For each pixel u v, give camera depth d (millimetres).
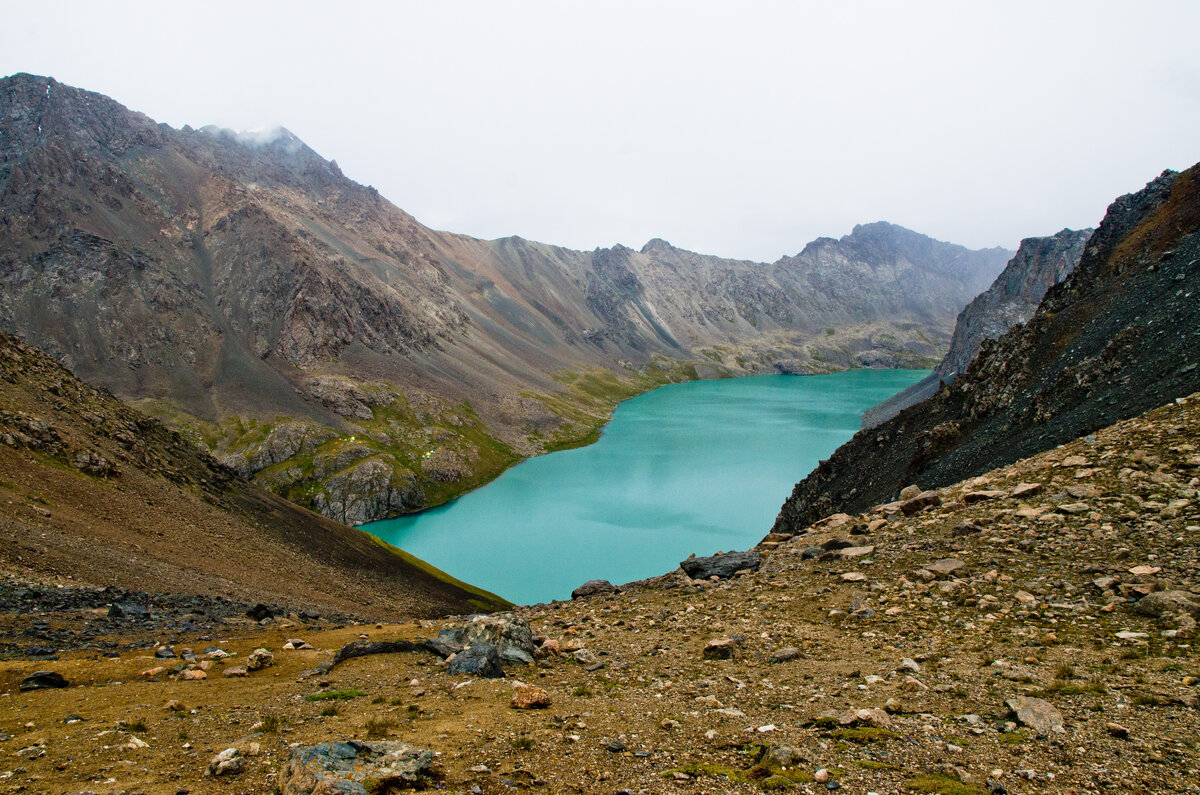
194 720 14891
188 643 25062
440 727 13609
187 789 10680
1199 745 10734
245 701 16562
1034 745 11445
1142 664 14570
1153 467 27125
